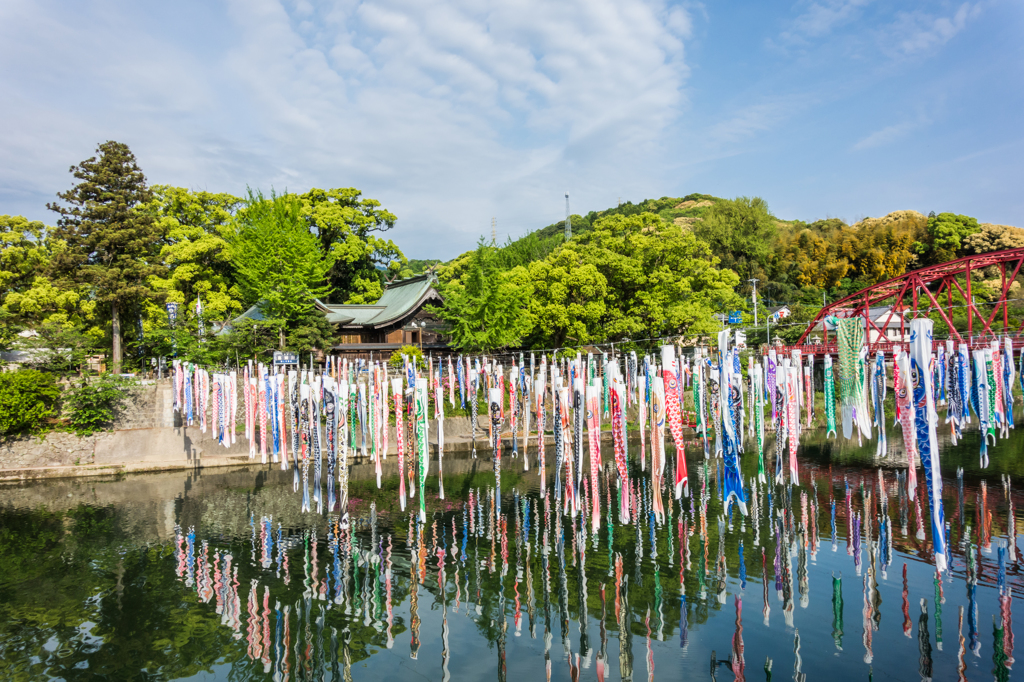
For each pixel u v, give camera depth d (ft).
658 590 63.77
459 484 112.57
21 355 132.67
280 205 179.93
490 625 57.21
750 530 82.33
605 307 166.50
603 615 58.70
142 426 128.06
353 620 58.65
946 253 286.66
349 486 111.55
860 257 295.48
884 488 104.06
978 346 96.99
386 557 74.28
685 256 181.98
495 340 156.97
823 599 61.05
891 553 73.20
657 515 55.01
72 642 55.62
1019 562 69.72
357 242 235.61
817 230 355.36
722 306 196.54
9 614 61.05
